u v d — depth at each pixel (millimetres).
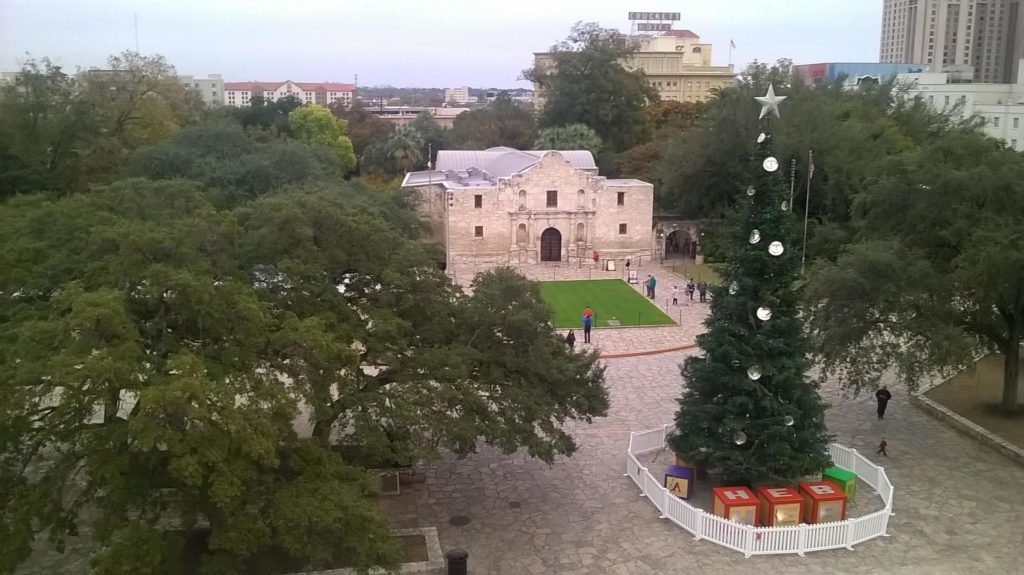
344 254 28375
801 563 27078
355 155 139750
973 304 38031
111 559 20344
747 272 30109
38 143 67562
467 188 84375
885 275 35531
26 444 23578
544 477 33500
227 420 20750
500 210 85438
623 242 89000
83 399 20938
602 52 120938
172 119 89375
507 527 29344
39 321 22875
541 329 30922
